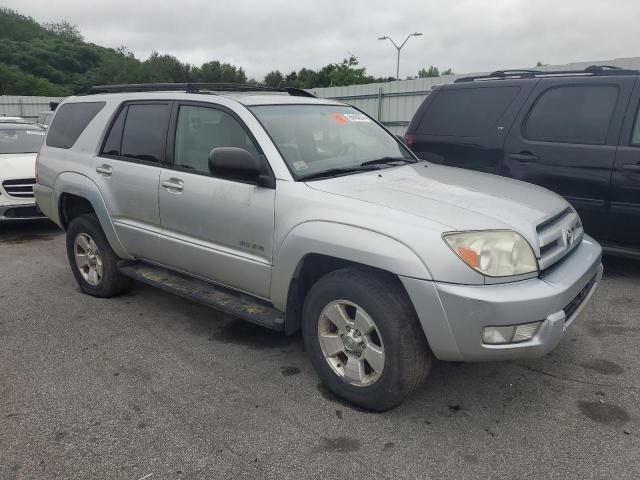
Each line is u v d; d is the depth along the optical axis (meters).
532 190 3.66
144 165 4.27
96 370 3.69
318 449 2.81
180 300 5.02
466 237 2.75
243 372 3.63
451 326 2.73
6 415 3.17
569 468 2.64
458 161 6.00
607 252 5.18
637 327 4.20
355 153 3.95
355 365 3.12
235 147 3.62
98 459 2.77
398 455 2.76
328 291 3.12
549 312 2.76
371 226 2.92
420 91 16.03
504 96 5.73
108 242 4.76
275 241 3.34
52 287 5.46
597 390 3.33
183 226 3.95
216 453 2.80
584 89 5.26
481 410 3.14
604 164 5.02
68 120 5.21
